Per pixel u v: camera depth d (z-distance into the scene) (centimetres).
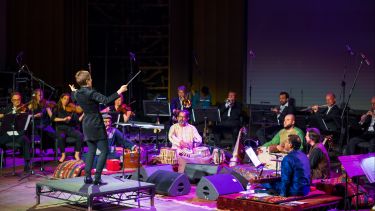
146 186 778
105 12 1519
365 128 1105
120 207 795
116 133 1026
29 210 776
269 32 1377
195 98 1327
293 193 760
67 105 1146
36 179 978
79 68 1456
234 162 997
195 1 1410
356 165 717
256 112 1152
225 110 1249
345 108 1048
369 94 1286
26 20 1424
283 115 1187
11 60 1426
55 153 1156
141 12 1523
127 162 985
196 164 938
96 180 765
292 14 1356
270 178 782
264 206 731
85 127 751
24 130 1029
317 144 848
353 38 1298
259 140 1175
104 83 1520
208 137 1233
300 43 1352
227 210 770
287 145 859
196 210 779
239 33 1374
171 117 1249
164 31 1517
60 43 1428
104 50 1530
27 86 1346
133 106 1481
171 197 852
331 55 1324
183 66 1438
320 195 777
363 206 795
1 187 915
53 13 1428
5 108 1114
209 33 1392
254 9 1387
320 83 1338
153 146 1219
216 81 1386
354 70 1299
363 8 1287
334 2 1315
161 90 1520
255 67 1388
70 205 805
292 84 1362
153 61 1530
